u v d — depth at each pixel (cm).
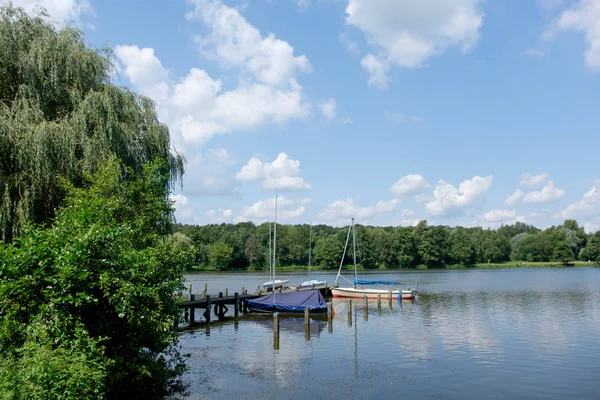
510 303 4219
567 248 12581
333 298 4919
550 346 2320
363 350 2273
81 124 1877
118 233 1290
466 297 4825
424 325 3019
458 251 12475
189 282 7369
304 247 12125
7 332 1083
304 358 2114
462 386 1681
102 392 1090
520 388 1656
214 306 4078
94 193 1481
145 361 1448
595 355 2123
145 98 2320
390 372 1866
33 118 1814
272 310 3681
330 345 2403
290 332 2842
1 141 1733
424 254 12100
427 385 1695
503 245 13462
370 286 6381
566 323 3030
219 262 11250
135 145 2081
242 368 1933
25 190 1733
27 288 1127
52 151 1780
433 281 7438
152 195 1672
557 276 8588
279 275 9694
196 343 2486
